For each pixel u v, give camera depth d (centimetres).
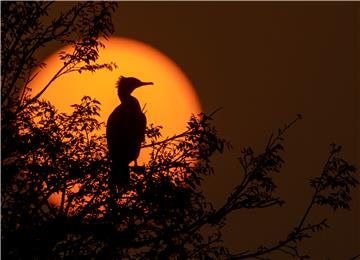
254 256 1920
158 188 1884
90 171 1972
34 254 1817
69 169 1950
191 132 1966
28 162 1966
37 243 1825
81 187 1959
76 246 1862
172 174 1941
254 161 1972
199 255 1894
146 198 1892
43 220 1845
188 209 1895
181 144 1961
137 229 1892
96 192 1942
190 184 1902
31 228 1828
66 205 1962
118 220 1889
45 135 1953
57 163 1973
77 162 1975
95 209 1912
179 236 1898
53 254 1838
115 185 1941
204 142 1945
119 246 1867
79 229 1872
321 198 1973
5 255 1797
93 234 1877
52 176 1947
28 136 1936
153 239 1888
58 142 1970
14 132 1941
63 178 1950
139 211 1884
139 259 1873
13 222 1819
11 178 1853
